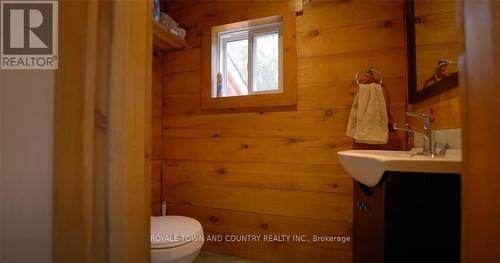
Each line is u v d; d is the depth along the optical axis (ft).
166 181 6.28
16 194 1.48
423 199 2.36
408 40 4.46
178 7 6.33
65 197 1.37
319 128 5.16
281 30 5.83
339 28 5.10
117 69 1.43
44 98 1.45
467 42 1.29
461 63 1.33
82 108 1.36
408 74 4.48
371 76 4.87
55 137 1.39
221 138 5.89
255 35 6.15
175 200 6.19
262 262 5.43
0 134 1.48
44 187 1.44
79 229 1.34
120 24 1.45
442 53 3.38
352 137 4.72
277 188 5.41
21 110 1.47
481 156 1.22
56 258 1.36
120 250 1.41
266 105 5.51
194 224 4.44
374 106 4.49
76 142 1.36
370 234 2.98
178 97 6.27
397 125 4.67
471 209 1.25
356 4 5.00
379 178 2.56
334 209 5.01
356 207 3.87
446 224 2.32
